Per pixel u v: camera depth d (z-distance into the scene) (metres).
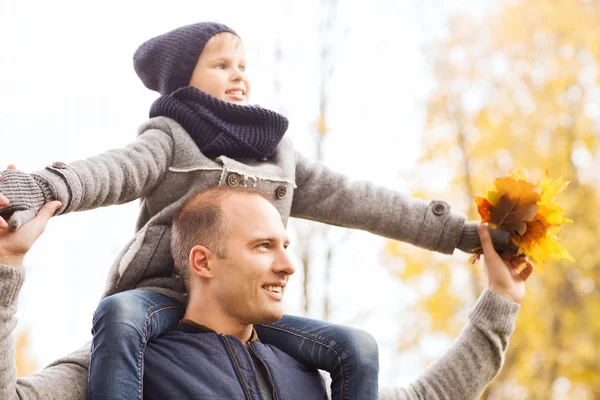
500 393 14.12
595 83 16.36
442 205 3.10
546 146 16.16
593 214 15.55
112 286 2.66
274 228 2.46
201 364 2.33
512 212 2.94
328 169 3.15
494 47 16.47
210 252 2.45
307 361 2.57
